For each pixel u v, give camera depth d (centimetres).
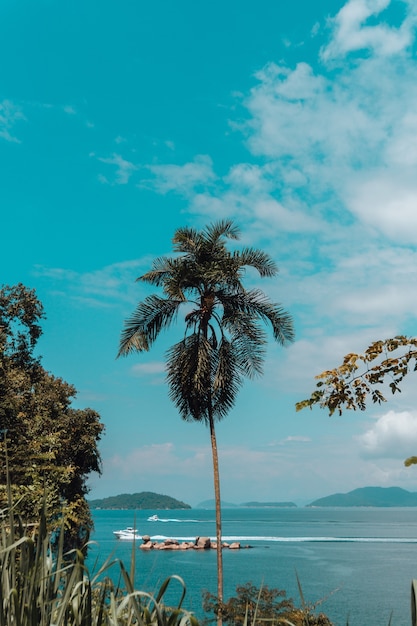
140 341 2544
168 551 10288
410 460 392
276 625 227
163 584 202
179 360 2516
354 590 5606
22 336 3550
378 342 583
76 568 216
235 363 2497
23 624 204
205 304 2539
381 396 584
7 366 2631
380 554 10006
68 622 220
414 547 11700
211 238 2561
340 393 588
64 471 1838
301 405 599
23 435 2261
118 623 218
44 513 223
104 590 226
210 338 2548
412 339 579
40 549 218
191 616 195
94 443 3697
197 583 5841
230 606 1471
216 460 2466
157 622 199
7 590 215
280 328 2508
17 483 1548
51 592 214
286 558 9219
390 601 4900
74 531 1622
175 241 2569
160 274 2580
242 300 2542
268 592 1471
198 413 2536
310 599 4878
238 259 2531
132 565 219
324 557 9388
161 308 2542
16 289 3556
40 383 3566
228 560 8788
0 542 236
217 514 2422
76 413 3766
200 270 2459
